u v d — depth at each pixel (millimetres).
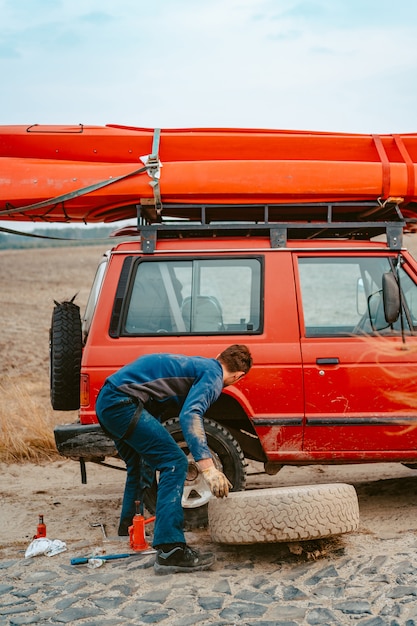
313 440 5734
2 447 8680
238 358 4871
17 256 46875
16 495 7129
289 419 5699
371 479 7492
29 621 4059
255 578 4602
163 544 4719
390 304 5496
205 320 5848
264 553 5062
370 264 6082
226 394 5742
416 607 4074
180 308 5863
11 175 6066
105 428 4938
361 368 5734
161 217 6582
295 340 5773
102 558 4973
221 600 4266
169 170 6012
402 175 6051
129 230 6465
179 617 4059
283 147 6328
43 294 28672
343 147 6344
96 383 5711
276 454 5746
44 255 47406
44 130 6250
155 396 4848
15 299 26953
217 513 4898
